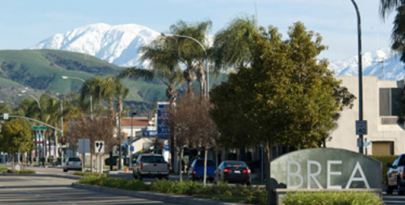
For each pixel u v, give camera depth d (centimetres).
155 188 3431
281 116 2775
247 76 2933
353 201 1872
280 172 2092
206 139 3944
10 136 8169
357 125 3525
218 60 5688
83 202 2973
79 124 8075
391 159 4503
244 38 5381
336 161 2106
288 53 2847
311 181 2095
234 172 4544
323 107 2853
